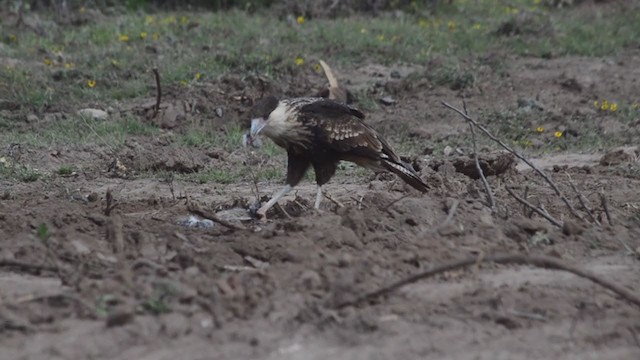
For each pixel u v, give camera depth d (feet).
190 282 31.58
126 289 30.96
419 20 100.68
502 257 31.71
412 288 32.63
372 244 37.09
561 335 29.48
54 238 36.94
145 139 65.26
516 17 97.14
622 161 62.03
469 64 85.71
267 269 33.24
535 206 43.14
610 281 33.40
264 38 87.71
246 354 27.55
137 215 44.60
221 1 100.94
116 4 98.84
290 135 43.62
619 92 81.25
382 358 27.50
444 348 28.35
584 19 104.32
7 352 27.50
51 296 30.53
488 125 72.64
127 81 75.61
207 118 70.54
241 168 60.08
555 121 74.23
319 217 39.32
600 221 42.22
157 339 28.27
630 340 29.35
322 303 30.60
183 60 80.07
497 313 30.45
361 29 92.43
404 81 78.69
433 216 39.91
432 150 65.31
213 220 41.88
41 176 56.44
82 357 27.27
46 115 68.85
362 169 58.85
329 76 64.80
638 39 96.73
